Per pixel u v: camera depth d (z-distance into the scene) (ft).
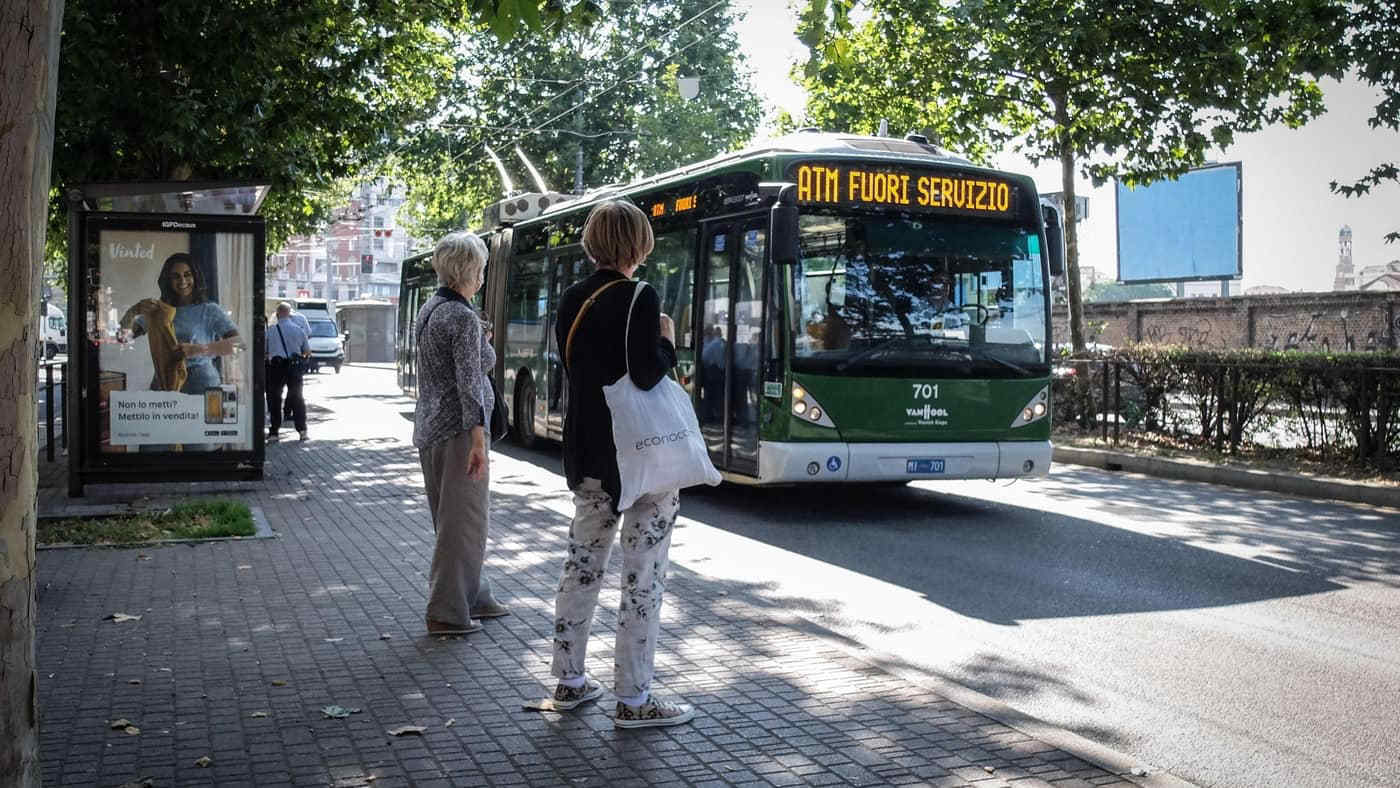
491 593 23.65
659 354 16.10
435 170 144.87
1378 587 28.04
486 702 17.38
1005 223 39.96
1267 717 18.37
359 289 406.00
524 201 67.00
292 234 108.47
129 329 40.88
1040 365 39.96
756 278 38.60
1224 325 105.40
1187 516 39.22
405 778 14.37
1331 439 48.52
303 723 16.43
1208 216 133.80
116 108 53.26
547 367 57.52
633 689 16.16
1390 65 51.62
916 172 38.91
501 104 145.59
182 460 41.37
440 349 21.21
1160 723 18.10
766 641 20.84
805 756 15.10
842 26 26.11
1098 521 38.09
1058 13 63.82
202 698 17.57
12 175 10.03
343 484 44.73
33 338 10.23
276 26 54.90
